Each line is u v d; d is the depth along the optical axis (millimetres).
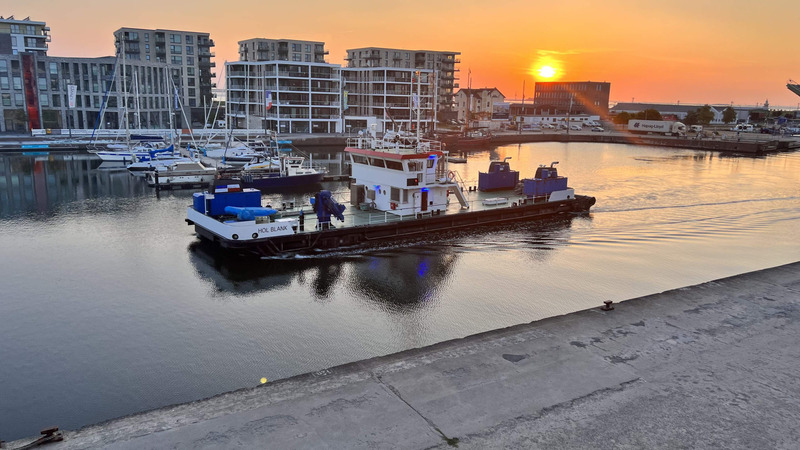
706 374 10500
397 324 22719
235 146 83875
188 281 27594
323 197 32594
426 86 133500
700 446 8227
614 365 10844
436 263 30516
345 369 10602
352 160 40156
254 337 21406
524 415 8992
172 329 22125
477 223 38594
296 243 31453
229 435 8305
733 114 193750
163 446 8039
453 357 11156
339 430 8445
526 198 43000
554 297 25734
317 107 121750
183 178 57438
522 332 12508
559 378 10266
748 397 9672
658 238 36688
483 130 134625
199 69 141875
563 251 33250
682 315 13555
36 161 75875
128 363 19375
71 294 25844
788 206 49094
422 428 8539
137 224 39938
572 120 181000
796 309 13977
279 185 56625
